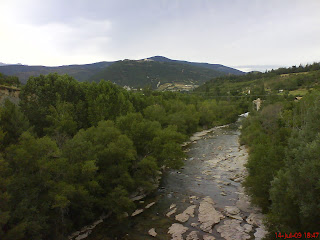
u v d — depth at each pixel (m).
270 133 52.22
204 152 60.03
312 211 15.30
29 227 18.64
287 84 150.38
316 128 23.50
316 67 186.88
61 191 21.17
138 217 27.83
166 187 37.41
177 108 94.12
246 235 22.91
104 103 55.31
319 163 15.07
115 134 32.41
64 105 48.09
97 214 27.47
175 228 24.89
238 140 73.75
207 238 22.72
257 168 29.72
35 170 21.62
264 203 27.58
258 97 146.88
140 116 44.66
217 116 122.50
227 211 28.28
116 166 29.16
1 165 17.84
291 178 17.27
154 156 36.75
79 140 27.38
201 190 35.75
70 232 24.14
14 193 19.03
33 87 50.78
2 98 50.06
